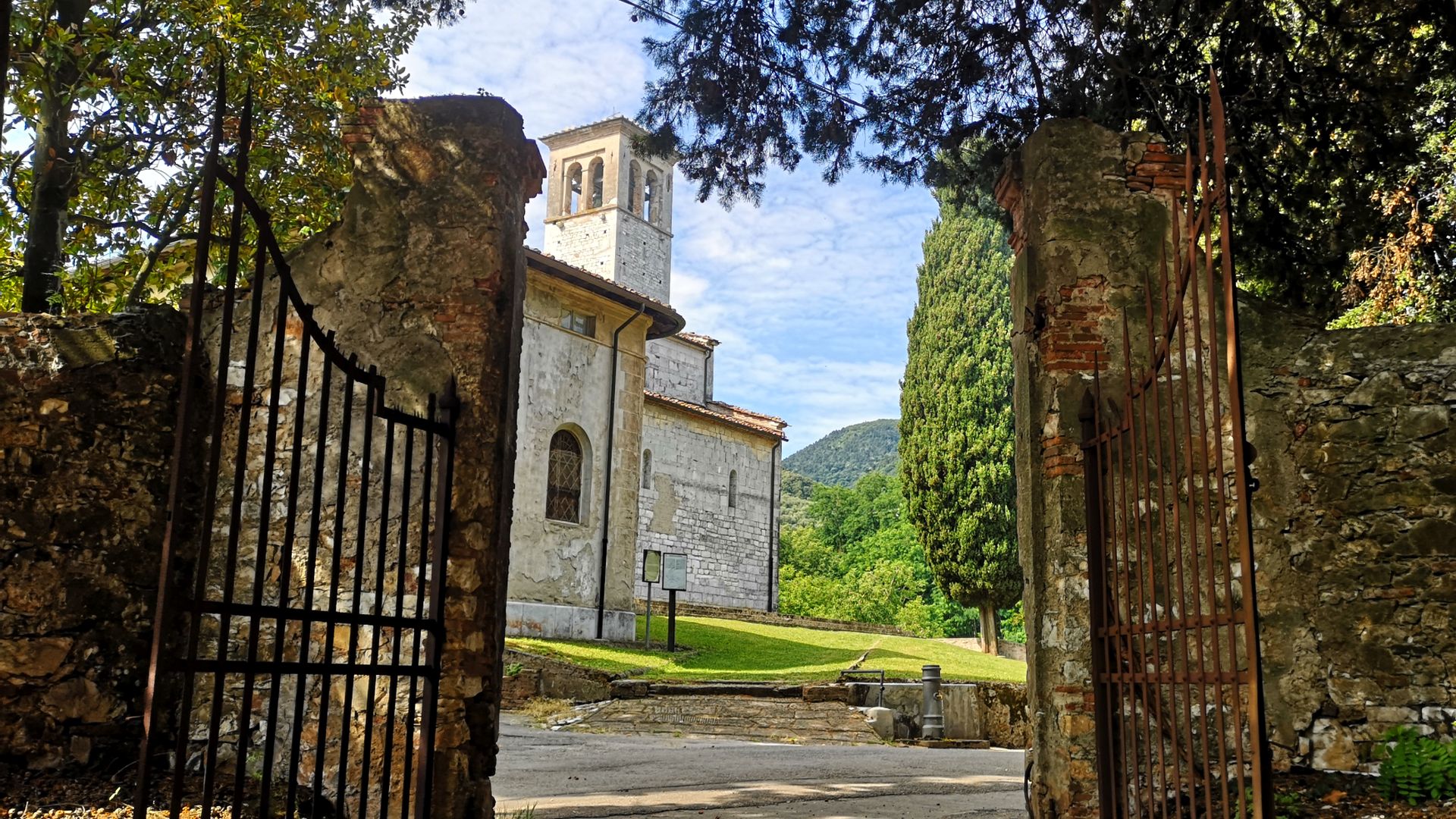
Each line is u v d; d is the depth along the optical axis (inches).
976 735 624.4
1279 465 254.8
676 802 293.9
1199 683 161.8
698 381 1453.0
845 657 793.6
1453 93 398.6
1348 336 265.1
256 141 411.2
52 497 253.8
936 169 426.3
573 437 817.5
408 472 194.2
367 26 438.3
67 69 368.8
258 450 251.3
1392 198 392.5
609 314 853.2
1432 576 248.5
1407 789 227.5
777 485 1358.3
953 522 1059.9
